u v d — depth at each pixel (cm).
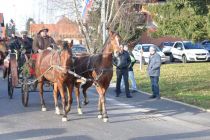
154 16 2091
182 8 1984
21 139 1119
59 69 1366
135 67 3606
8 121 1371
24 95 1647
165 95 1962
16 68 1761
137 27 4206
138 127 1286
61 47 1389
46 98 1881
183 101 1777
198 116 1469
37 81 1608
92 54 1432
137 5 4166
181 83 2380
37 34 1666
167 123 1352
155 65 1894
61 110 1564
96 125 1312
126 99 1897
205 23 1950
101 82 1370
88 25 4091
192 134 1189
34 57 1648
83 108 1633
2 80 2672
